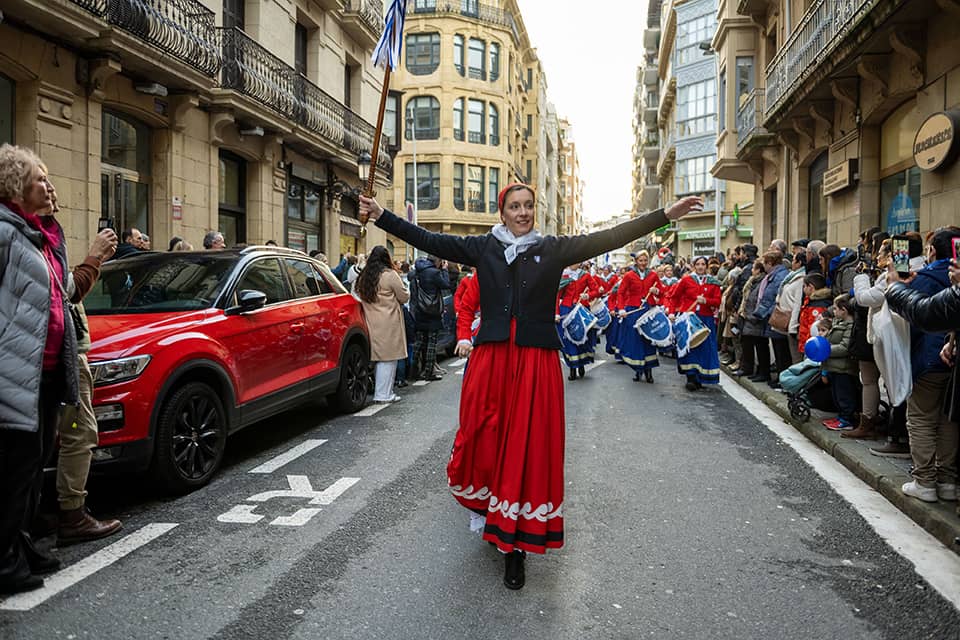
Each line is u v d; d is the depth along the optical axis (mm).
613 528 4520
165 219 13086
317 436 7023
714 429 7453
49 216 3734
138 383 4695
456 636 3111
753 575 3801
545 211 68250
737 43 21922
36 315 3422
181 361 5047
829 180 14695
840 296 6914
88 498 5098
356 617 3283
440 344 12680
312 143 17844
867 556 4062
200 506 4891
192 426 5250
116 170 12125
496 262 3760
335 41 20469
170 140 13117
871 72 11727
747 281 10883
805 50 14078
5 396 3336
